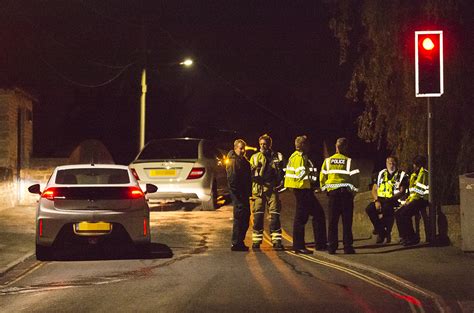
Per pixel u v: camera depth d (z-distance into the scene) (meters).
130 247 15.78
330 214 14.18
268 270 12.54
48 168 27.95
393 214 15.69
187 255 14.55
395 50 17.12
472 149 16.22
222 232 18.36
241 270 12.56
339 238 17.19
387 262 12.98
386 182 15.73
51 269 13.04
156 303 9.88
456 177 16.81
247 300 10.00
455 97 16.41
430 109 14.45
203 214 22.64
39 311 9.55
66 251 15.34
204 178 22.78
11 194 25.67
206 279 11.68
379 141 18.16
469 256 13.52
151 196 22.58
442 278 11.34
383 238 15.64
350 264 12.93
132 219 13.92
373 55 17.61
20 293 10.83
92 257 14.48
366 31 17.91
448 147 16.98
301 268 12.75
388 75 17.53
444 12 16.17
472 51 16.36
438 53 14.02
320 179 14.47
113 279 11.86
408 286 10.79
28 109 28.05
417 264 12.70
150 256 14.48
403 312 9.31
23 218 21.77
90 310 9.54
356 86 18.08
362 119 18.34
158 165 22.61
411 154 17.27
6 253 14.85
